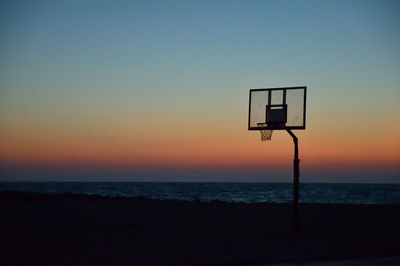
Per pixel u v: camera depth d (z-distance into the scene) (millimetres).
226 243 17359
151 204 40500
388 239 19125
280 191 128750
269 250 15852
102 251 15242
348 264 13594
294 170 20094
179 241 17719
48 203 38656
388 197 88062
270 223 24625
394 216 30641
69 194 50656
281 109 20516
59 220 24297
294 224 19984
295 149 19984
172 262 13555
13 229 20250
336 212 33562
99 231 20266
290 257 14547
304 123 20031
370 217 29609
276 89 20797
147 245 16672
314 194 104438
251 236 19344
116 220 25047
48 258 13828
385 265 13523
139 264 13227
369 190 143000
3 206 33969
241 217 28062
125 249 15719
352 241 18359
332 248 16453
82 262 13344
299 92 20312
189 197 80562
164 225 23031
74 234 19125
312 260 14242
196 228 21969
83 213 29078
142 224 23328
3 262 13141
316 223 25234
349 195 98938
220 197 83062
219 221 25406
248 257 14484
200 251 15516
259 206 39812
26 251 14945
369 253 15500
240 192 116688
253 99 21234
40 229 20438
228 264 13445
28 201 40969
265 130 21141
